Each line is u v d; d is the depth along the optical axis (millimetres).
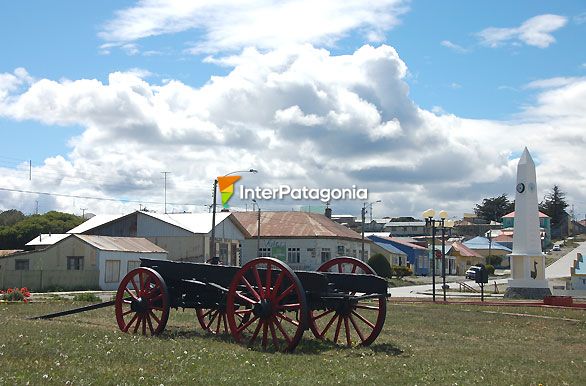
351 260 17562
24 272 47469
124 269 52062
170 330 18422
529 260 44062
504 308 31609
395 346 16422
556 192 164625
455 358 14422
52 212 82188
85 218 85312
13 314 23609
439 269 99562
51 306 28031
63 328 17562
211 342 15727
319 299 15742
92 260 50125
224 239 62500
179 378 10969
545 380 11859
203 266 17062
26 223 78125
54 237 62250
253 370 12039
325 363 13078
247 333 17703
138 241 55812
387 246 86500
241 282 16141
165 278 17703
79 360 12234
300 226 68750
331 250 67750
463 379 11703
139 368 11609
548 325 24516
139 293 17750
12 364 11477
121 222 60688
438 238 101875
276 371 12039
